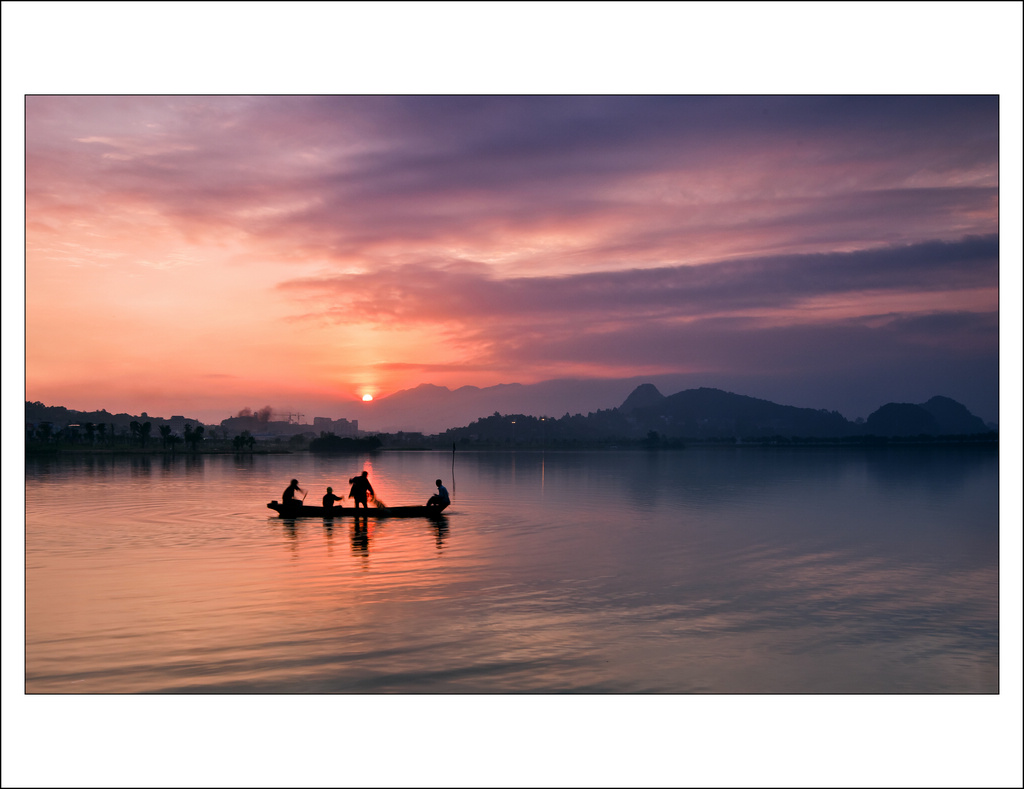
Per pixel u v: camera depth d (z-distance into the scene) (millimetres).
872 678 11758
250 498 40938
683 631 14094
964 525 29109
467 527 28328
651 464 99312
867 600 16609
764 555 22219
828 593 17297
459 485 54188
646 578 18766
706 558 21641
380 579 18359
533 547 23453
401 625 14234
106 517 31125
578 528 28125
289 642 13125
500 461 118688
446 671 11789
